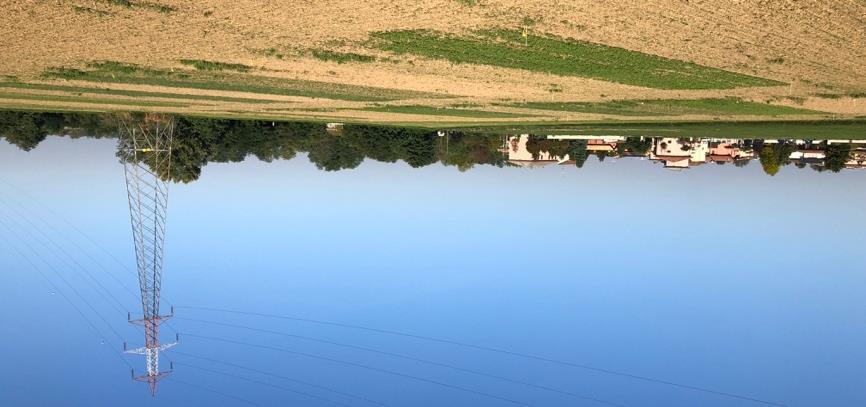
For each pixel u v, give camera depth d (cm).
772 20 3406
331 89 3797
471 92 3700
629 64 3491
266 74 3681
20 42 3566
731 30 3441
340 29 3619
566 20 3469
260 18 3622
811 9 3362
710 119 3919
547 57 3538
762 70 3447
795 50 3409
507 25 3497
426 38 3578
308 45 3644
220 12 3616
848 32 3331
